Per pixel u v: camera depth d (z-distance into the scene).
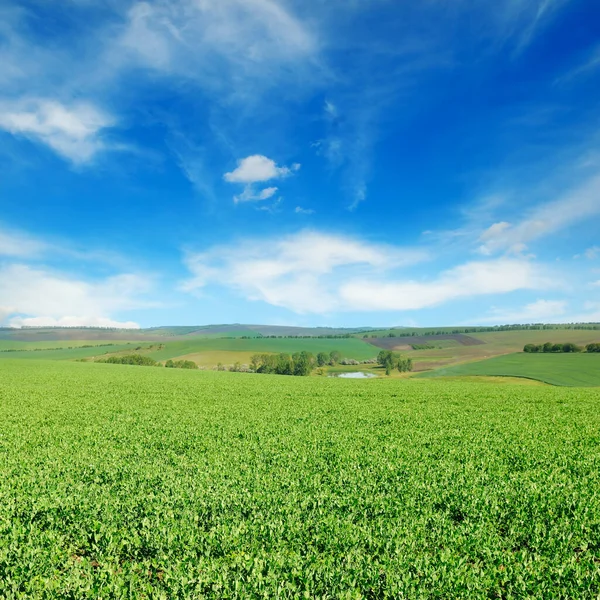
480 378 87.19
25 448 17.53
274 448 17.94
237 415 27.50
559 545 8.77
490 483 12.94
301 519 10.06
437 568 7.73
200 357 133.12
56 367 80.12
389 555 8.30
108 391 41.62
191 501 11.01
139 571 7.87
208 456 16.55
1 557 7.88
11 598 7.04
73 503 10.74
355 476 13.53
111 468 14.27
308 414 28.25
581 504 10.79
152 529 9.27
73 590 7.13
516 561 8.24
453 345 151.00
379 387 51.62
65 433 20.83
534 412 30.50
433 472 14.09
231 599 6.94
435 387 52.38
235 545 8.62
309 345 154.50
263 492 11.79
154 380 55.84
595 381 79.06
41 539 8.75
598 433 22.44
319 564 7.85
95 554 8.52
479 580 7.46
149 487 12.38
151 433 21.23
